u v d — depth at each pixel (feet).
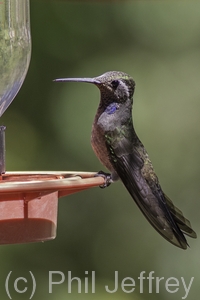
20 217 19.38
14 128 44.27
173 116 44.39
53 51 45.62
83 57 46.01
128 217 43.93
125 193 44.16
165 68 45.91
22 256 41.88
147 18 46.70
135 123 44.09
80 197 44.09
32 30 45.52
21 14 23.31
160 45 46.47
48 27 45.83
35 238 19.83
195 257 42.50
